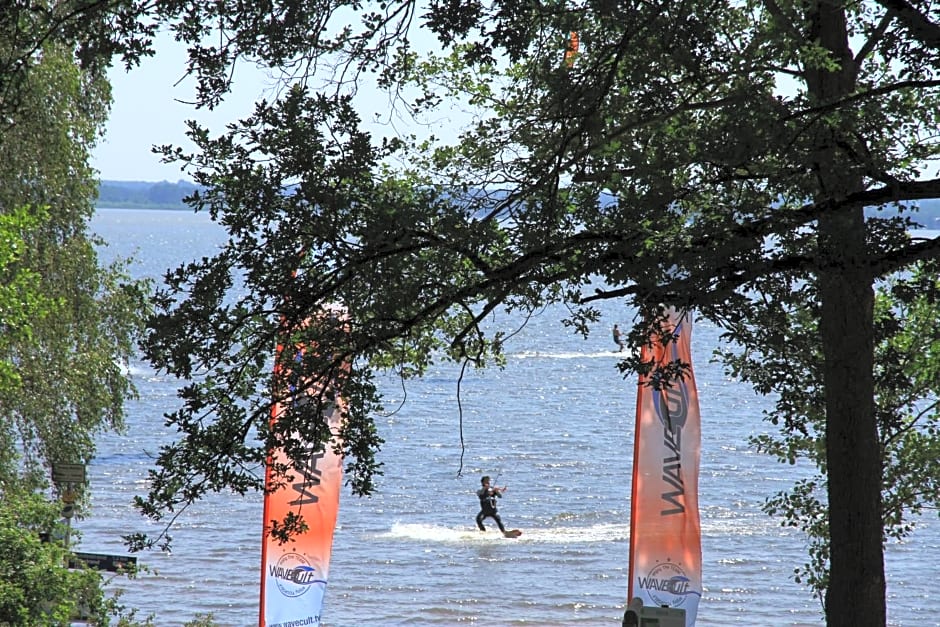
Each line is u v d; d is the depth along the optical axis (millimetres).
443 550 162625
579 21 42656
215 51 43375
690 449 67125
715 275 42156
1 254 73000
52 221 94438
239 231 43750
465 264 48250
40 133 90625
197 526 169875
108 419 102125
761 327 48625
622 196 43719
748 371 57281
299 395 47844
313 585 69312
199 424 48156
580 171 43156
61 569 67000
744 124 39844
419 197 45688
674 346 66312
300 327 46031
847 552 48969
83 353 96750
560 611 136500
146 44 43469
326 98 43062
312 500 68812
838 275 45219
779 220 42125
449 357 54281
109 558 79125
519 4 41156
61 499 88750
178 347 44062
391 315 44938
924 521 175250
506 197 44719
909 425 64125
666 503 67062
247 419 49938
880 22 45188
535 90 48031
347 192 43688
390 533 172875
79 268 95438
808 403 56375
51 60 90688
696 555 66938
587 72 41781
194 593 138625
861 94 41656
